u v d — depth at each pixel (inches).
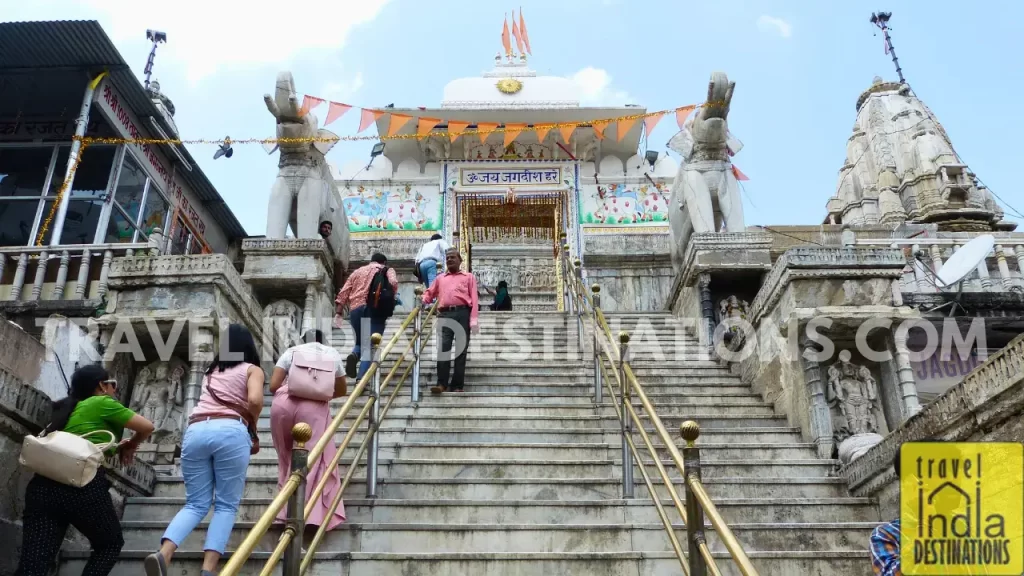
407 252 533.0
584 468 221.3
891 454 197.2
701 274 358.9
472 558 166.9
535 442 245.8
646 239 533.0
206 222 566.9
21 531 168.7
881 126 857.5
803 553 168.9
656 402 285.6
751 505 202.4
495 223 590.6
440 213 553.6
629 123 466.3
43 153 434.3
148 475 213.9
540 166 567.5
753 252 358.6
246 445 162.6
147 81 629.3
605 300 508.1
